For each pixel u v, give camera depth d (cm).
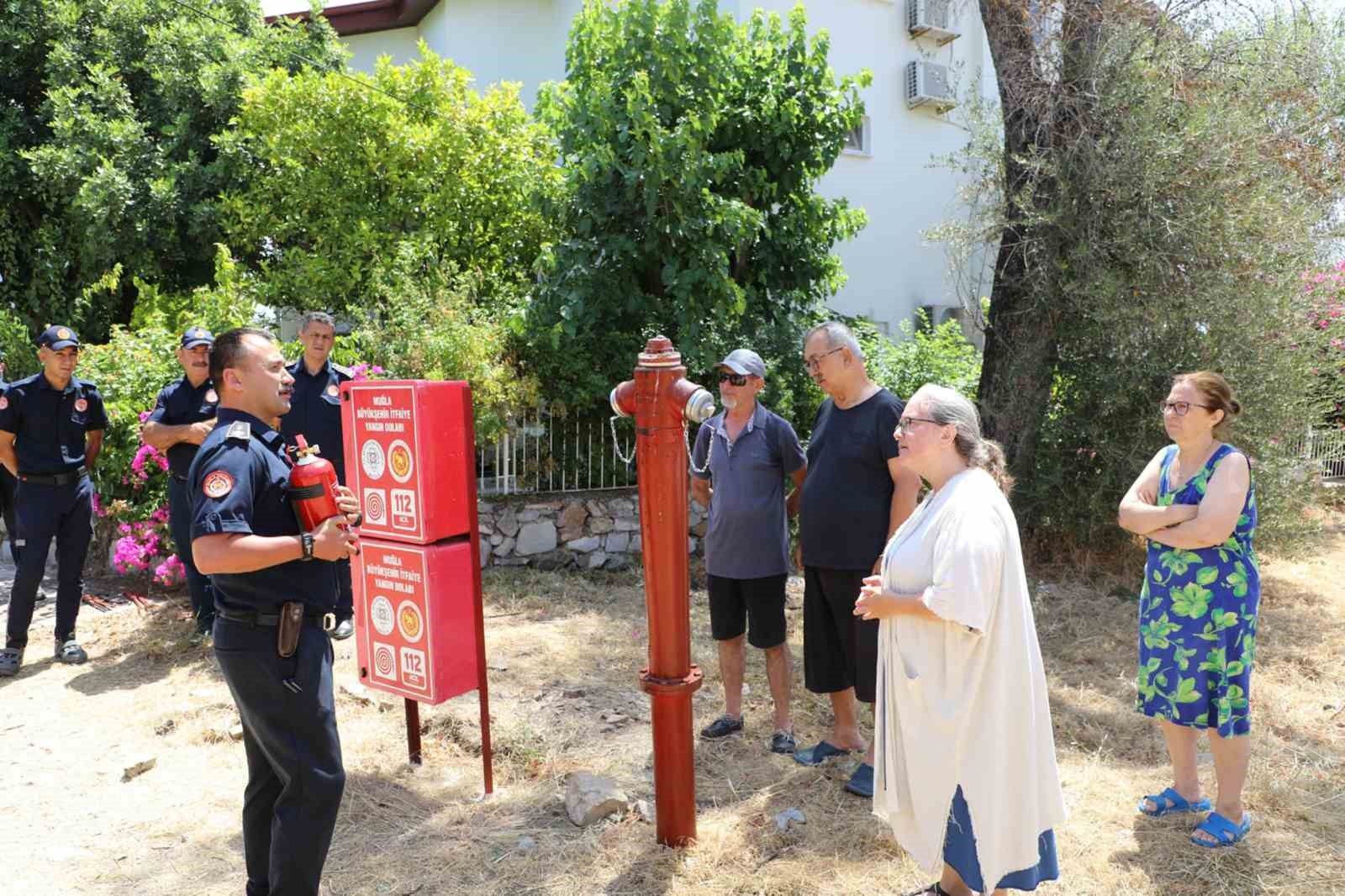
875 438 346
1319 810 340
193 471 236
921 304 1356
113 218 934
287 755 238
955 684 238
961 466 253
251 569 225
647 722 431
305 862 238
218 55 1035
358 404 358
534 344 721
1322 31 739
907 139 1327
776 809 342
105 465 655
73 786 359
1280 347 693
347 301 866
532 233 909
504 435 715
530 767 379
